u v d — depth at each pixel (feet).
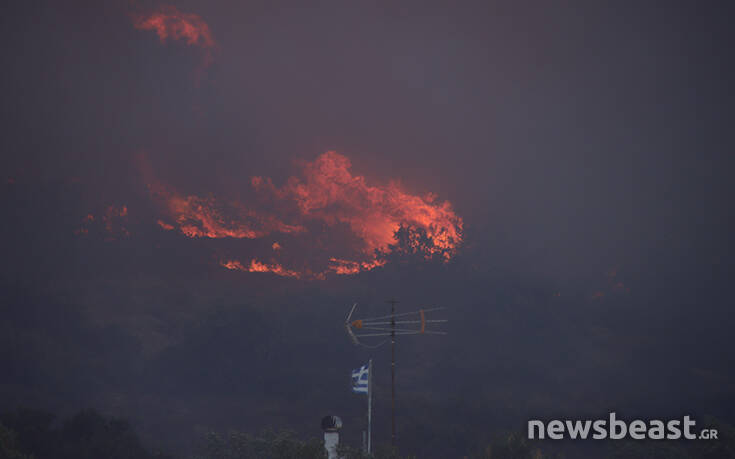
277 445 195.21
